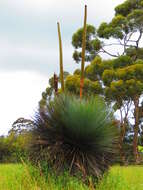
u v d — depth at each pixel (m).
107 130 11.27
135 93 49.66
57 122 11.24
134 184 12.88
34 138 11.41
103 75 50.84
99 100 11.77
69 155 11.05
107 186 10.70
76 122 11.09
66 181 10.59
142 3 58.25
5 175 11.55
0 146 30.59
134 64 52.88
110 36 56.16
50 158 11.04
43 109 11.56
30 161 11.32
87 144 11.12
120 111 53.19
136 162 47.16
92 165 10.93
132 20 56.09
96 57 53.66
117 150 11.46
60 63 12.87
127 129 57.50
